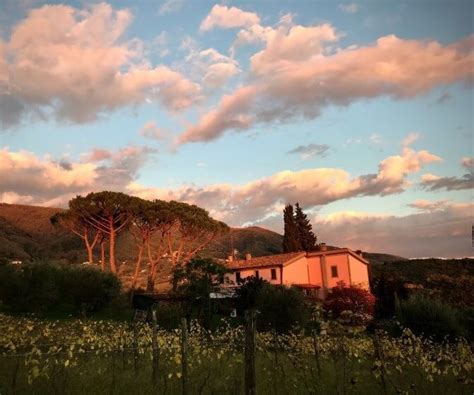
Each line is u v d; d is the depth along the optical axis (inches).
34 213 5452.8
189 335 606.9
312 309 1053.2
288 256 2263.8
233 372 425.4
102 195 1940.2
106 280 1598.2
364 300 1694.1
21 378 376.2
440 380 418.9
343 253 2194.9
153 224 2059.5
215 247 3941.9
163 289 2151.8
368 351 464.8
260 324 1022.4
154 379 400.8
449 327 789.2
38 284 1370.6
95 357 500.4
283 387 384.8
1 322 700.7
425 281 2260.1
